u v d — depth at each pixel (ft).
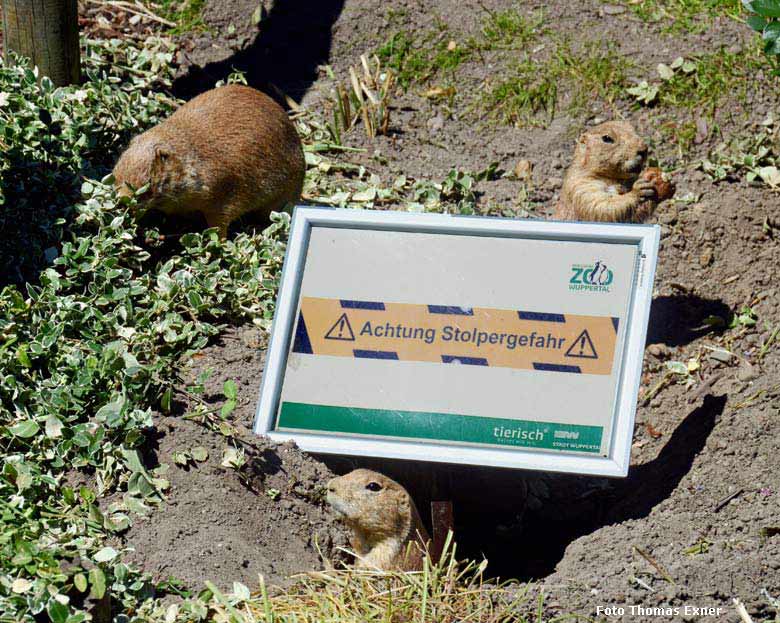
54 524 6.96
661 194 8.43
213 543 7.07
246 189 8.68
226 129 8.64
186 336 7.93
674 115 9.64
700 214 9.04
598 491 7.91
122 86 9.68
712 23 10.07
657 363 8.33
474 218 7.51
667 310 8.61
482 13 10.34
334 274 7.52
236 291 8.28
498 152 9.65
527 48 10.11
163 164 8.38
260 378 7.88
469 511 7.95
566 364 7.32
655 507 7.43
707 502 7.38
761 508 7.29
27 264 8.20
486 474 7.98
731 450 7.58
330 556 7.35
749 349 8.33
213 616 6.76
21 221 8.30
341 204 9.11
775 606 6.87
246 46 10.35
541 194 9.37
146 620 6.64
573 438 7.25
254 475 7.37
